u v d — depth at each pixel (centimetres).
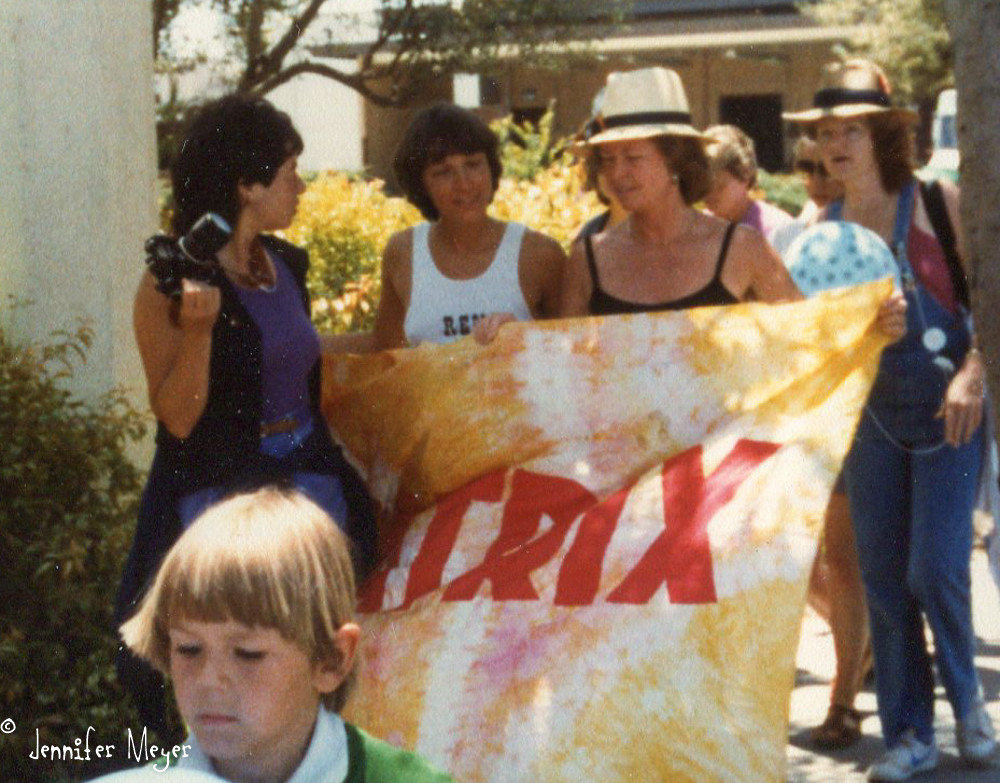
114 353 596
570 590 417
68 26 592
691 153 468
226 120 426
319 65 1376
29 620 508
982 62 498
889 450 529
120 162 604
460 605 423
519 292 505
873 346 450
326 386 479
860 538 539
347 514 439
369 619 432
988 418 537
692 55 3031
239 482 419
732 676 401
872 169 532
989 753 546
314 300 1168
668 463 446
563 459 453
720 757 394
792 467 432
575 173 1105
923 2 2422
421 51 1399
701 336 454
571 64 1692
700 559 415
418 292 507
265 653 214
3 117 598
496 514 449
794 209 2100
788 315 450
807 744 591
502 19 1433
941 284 524
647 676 401
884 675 543
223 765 219
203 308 400
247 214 429
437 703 406
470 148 494
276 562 212
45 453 522
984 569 871
